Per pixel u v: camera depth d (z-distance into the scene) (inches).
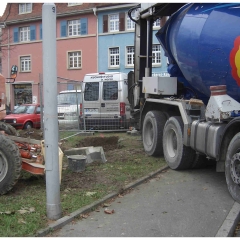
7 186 217.3
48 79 180.7
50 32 179.0
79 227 177.2
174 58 318.7
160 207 204.8
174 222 182.4
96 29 1259.8
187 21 278.4
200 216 189.8
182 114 272.1
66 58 1323.8
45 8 177.9
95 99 580.4
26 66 1427.2
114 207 206.1
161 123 336.8
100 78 581.0
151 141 353.4
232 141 209.5
